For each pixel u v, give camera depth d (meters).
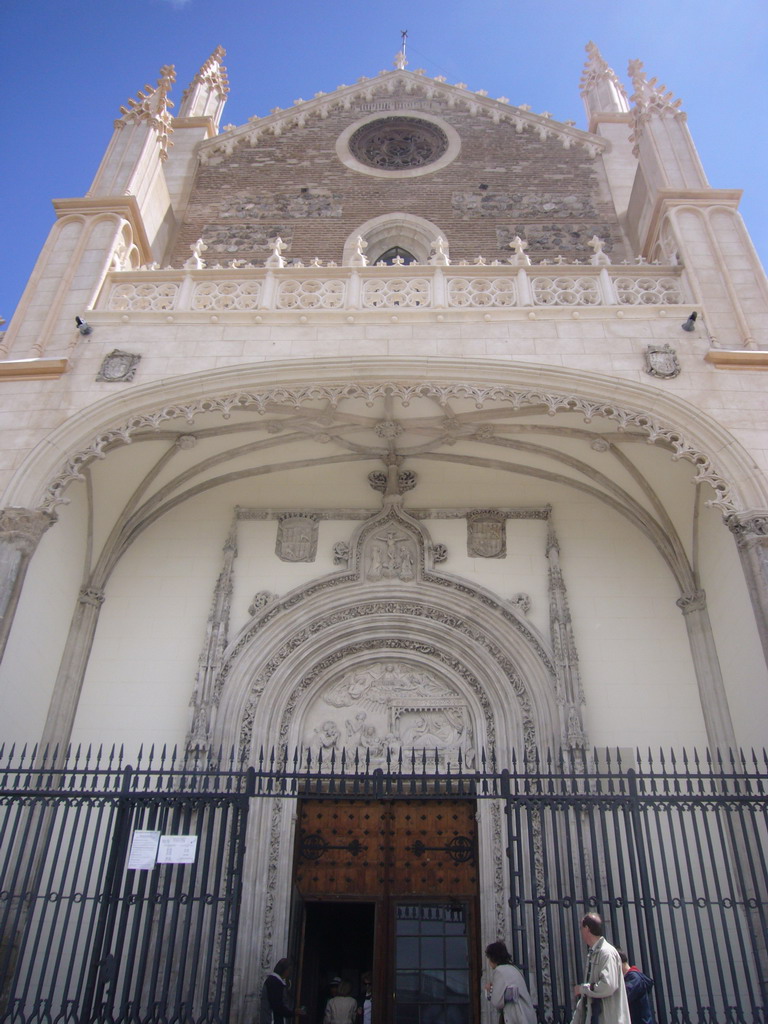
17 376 12.71
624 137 22.03
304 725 14.33
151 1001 8.94
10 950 9.34
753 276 13.87
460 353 12.78
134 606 15.03
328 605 14.91
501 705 14.08
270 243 19.62
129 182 16.19
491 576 15.09
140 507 15.52
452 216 20.12
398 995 12.12
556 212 20.20
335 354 12.80
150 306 13.92
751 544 10.88
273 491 16.27
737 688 13.10
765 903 10.94
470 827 13.45
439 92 23.50
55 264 14.43
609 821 12.80
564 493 16.05
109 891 9.29
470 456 15.85
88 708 13.98
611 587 15.02
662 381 12.41
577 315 13.27
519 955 11.77
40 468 11.76
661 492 14.99
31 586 12.65
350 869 13.17
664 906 12.22
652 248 16.02
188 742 13.16
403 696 14.56
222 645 14.23
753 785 12.44
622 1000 7.34
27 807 12.33
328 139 22.41
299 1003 12.35
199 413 13.15
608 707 13.81
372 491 16.19
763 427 11.84
